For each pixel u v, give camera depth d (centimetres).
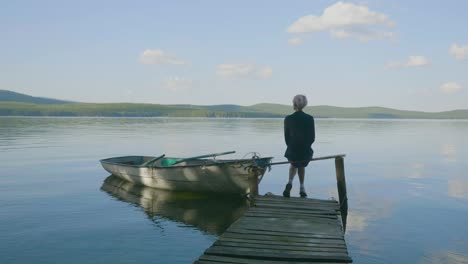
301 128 1080
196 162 1830
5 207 1385
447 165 2703
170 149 3572
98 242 1020
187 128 8456
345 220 1140
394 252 966
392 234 1109
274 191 1736
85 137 5119
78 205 1422
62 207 1390
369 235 1098
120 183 1856
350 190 1791
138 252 950
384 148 4056
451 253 962
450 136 6619
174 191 1647
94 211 1340
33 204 1431
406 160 2989
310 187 1838
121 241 1028
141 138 5081
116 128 8081
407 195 1678
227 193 1531
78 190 1688
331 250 699
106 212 1325
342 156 1126
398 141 5188
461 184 1956
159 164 2012
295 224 845
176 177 1583
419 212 1369
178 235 1080
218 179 1484
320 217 901
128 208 1377
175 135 5819
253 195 1142
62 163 2558
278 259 666
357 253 958
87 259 905
